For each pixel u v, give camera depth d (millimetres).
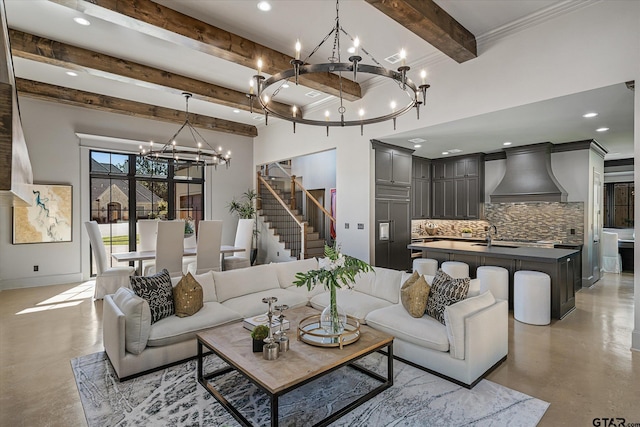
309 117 7176
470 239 8086
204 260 5484
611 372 2998
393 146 6578
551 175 6566
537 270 4676
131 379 2865
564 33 3754
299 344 2641
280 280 4566
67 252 6449
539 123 4992
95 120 6730
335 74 5449
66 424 2301
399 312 3410
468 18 3936
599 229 7250
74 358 3266
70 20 3771
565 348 3518
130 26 3488
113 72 4652
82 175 6598
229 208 8594
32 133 6098
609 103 4031
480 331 2830
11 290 5863
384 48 4523
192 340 3205
